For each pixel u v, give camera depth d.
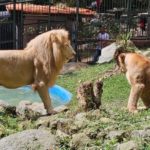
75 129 7.62
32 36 19.98
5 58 10.05
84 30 20.00
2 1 21.09
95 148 6.57
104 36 19.89
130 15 20.42
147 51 17.22
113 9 22.19
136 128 7.49
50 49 10.05
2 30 19.64
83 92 9.01
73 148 6.67
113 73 12.83
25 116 9.56
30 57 10.12
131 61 9.62
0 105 10.07
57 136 6.87
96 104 9.05
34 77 10.17
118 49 10.07
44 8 21.08
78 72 16.98
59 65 10.10
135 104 9.52
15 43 19.41
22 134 6.58
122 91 13.57
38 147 6.38
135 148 6.37
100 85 9.14
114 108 9.81
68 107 11.00
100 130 7.38
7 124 8.73
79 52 19.42
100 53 19.03
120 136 6.92
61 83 15.59
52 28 20.20
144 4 21.91
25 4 21.00
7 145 6.42
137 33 20.88
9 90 14.84
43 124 8.25
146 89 9.59
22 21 19.47
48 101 10.18
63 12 20.59
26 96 14.12
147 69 9.52
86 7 23.61
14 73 10.09
